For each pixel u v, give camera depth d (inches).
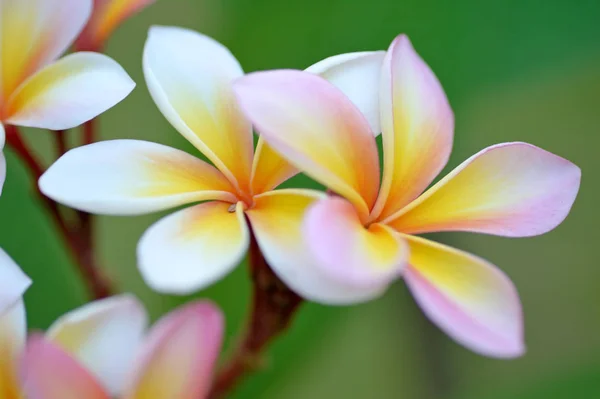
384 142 15.6
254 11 20.0
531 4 21.0
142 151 15.6
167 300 19.3
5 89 16.4
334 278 14.6
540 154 16.0
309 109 15.4
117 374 15.4
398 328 21.4
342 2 20.0
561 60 20.9
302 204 15.3
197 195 15.4
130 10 17.5
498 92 20.8
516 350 14.6
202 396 15.3
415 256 15.3
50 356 15.1
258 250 16.2
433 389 21.3
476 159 16.0
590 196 22.3
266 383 19.2
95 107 16.1
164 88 16.0
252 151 16.0
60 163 15.3
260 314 16.6
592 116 21.2
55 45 16.6
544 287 22.9
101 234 19.8
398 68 16.1
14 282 15.3
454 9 20.5
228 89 16.1
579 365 19.9
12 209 19.5
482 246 22.9
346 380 20.9
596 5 21.0
